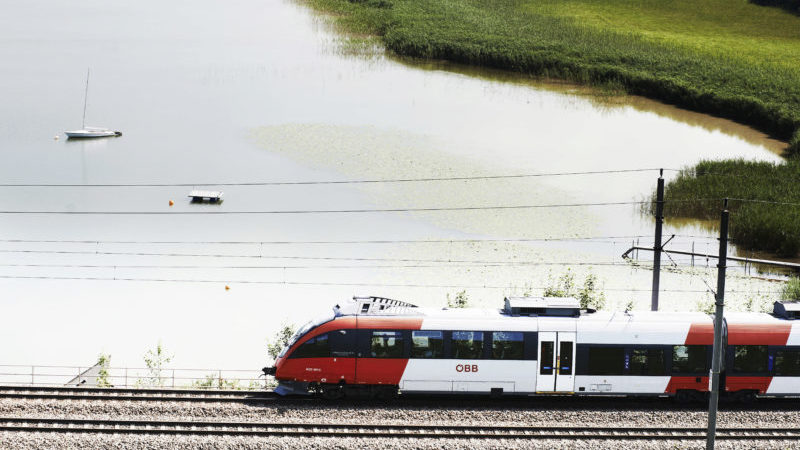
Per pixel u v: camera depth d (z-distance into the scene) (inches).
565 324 5433.1
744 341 5462.6
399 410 5236.2
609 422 5226.4
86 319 7155.5
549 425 5108.3
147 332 6939.0
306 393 5467.5
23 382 5969.5
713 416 4475.9
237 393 5413.4
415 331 5393.7
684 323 5492.1
